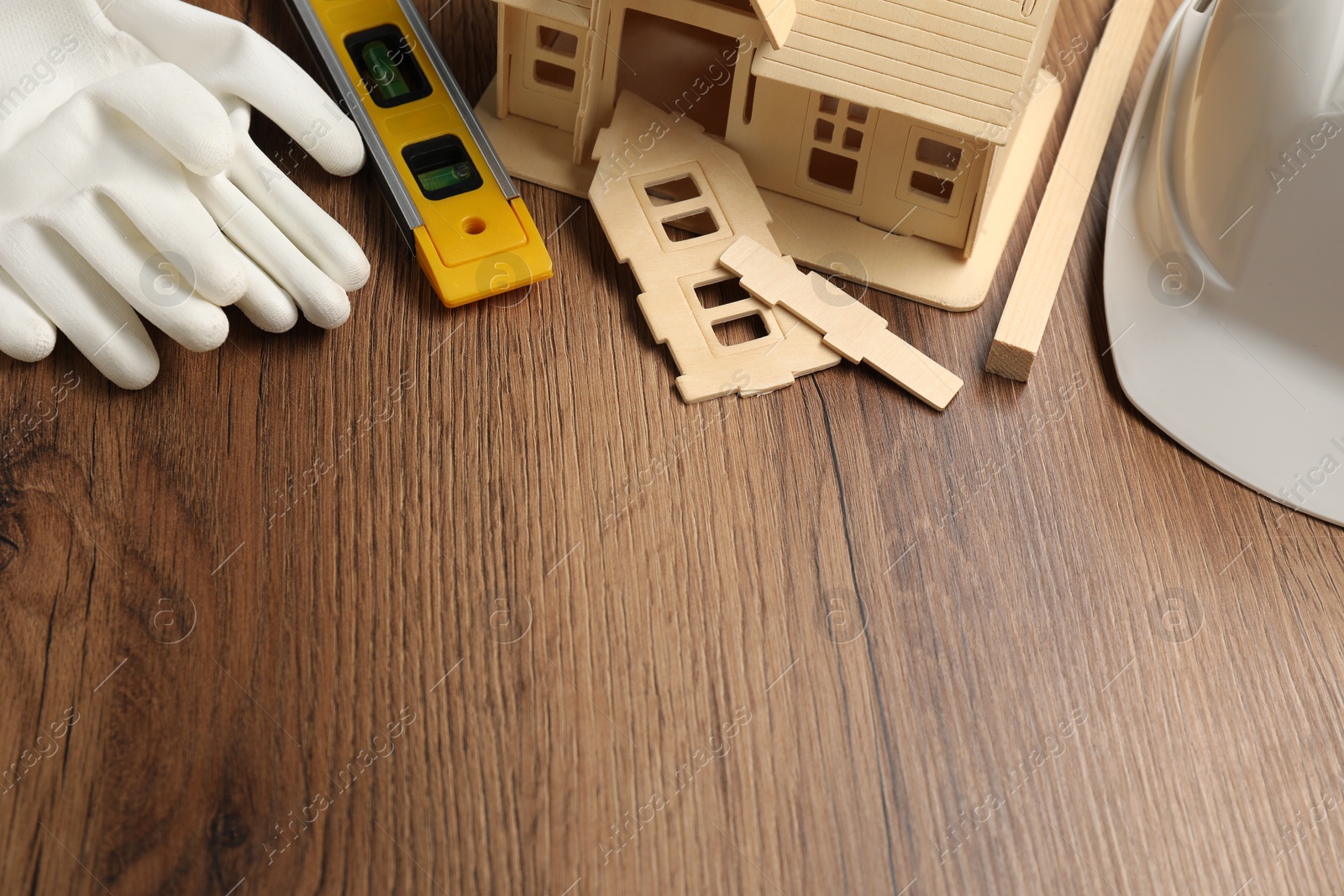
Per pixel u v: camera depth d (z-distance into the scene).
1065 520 0.89
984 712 0.82
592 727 0.81
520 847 0.77
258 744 0.80
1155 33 1.10
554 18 0.90
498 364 0.93
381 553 0.86
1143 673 0.84
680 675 0.83
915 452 0.91
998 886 0.77
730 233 0.96
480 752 0.80
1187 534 0.89
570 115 1.01
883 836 0.78
